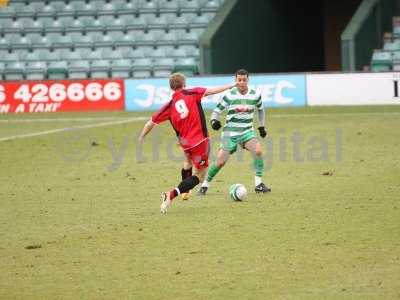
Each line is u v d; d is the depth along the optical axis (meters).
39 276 26.30
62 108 78.69
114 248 29.28
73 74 86.81
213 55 81.56
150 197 38.28
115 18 91.12
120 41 89.00
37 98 78.88
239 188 36.62
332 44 97.31
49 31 91.25
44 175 45.09
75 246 29.72
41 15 92.19
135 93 77.75
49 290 24.88
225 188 40.09
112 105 78.19
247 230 31.20
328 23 97.19
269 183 40.91
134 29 89.88
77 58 88.56
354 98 74.88
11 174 45.56
